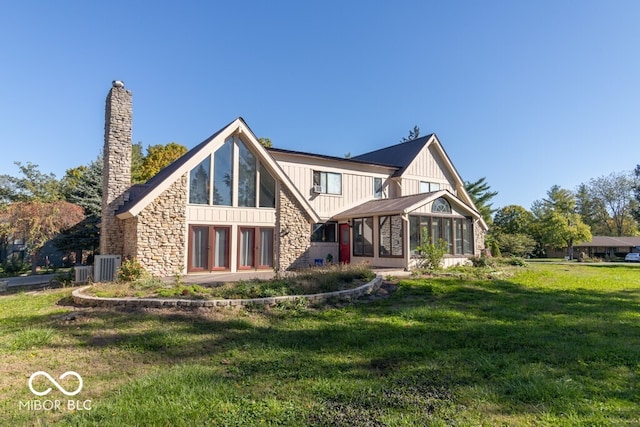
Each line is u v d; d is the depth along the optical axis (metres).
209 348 5.88
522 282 13.30
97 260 13.29
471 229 19.39
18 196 28.45
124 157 15.63
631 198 57.50
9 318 7.93
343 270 11.85
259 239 16.02
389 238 17.06
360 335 6.52
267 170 16.52
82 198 25.44
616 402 3.79
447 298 9.92
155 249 13.67
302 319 7.75
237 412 3.64
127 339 6.27
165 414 3.56
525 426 3.31
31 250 21.08
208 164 15.16
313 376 4.66
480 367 4.86
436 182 24.22
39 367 5.07
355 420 3.45
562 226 43.75
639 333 6.57
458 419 3.44
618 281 14.44
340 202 20.45
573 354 5.35
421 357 5.38
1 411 3.79
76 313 7.91
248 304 8.40
